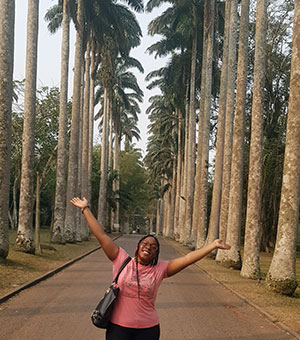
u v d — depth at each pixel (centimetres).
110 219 6322
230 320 882
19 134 2855
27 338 674
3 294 1001
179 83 4284
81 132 3484
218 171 2484
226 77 2547
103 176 4653
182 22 3872
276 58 3092
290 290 1259
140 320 405
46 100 2895
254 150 1673
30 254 1772
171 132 5769
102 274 1523
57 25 3428
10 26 1512
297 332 798
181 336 732
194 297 1145
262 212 3319
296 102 1301
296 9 1321
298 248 4175
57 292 1105
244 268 1645
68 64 2697
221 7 3534
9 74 1499
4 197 1451
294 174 1292
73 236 2888
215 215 2459
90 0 3250
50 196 5572
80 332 723
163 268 419
